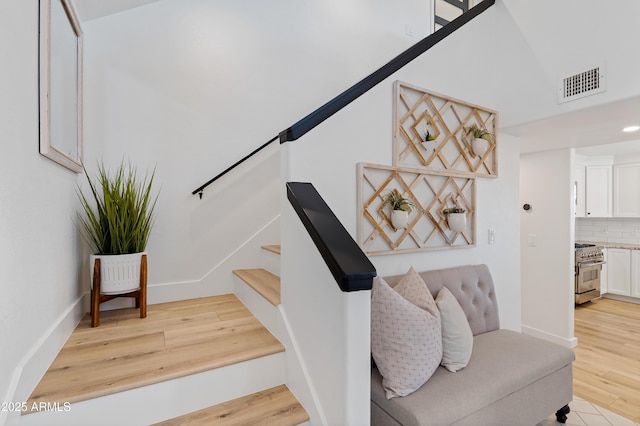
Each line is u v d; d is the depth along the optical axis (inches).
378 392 56.0
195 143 93.9
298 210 54.7
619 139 110.2
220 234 97.2
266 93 105.9
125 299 82.4
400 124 77.8
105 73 81.9
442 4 170.4
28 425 40.8
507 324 103.7
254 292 76.5
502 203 102.9
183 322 71.7
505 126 98.0
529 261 134.0
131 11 85.3
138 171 85.9
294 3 113.0
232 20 100.4
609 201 195.8
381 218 75.1
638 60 70.6
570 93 82.7
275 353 58.4
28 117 44.9
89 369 50.0
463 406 52.9
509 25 96.8
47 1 50.0
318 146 64.4
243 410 51.7
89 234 75.0
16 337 40.5
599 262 182.4
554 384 70.8
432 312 61.2
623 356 114.0
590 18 78.7
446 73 88.2
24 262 43.1
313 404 49.9
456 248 89.3
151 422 47.7
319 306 49.2
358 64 128.3
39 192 48.6
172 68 90.8
